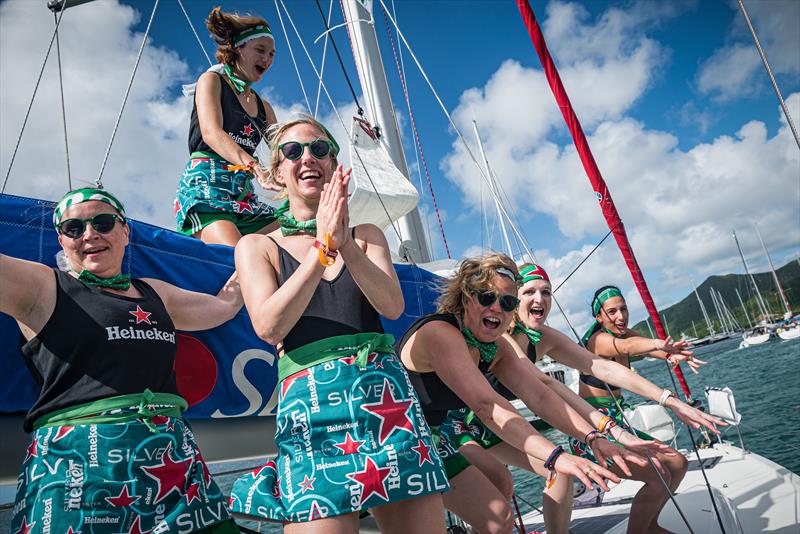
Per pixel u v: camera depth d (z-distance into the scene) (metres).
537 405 2.29
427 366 2.16
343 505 1.37
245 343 2.36
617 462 1.98
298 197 1.79
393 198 4.09
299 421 1.47
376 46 5.83
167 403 1.52
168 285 1.92
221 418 2.32
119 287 1.62
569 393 2.61
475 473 2.15
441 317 2.14
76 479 1.31
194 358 2.20
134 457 1.38
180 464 1.46
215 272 2.35
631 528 2.69
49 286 1.46
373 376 1.52
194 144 2.80
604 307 3.52
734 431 8.03
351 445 1.44
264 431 2.47
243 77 2.87
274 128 1.88
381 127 5.55
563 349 3.13
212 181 2.73
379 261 1.73
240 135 2.80
